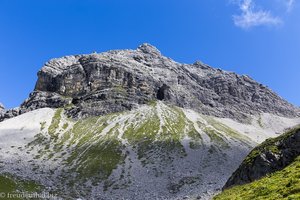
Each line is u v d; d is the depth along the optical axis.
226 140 187.12
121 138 186.12
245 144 187.00
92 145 178.38
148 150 169.50
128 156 164.25
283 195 35.28
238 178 69.69
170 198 120.81
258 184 45.38
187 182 134.12
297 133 65.62
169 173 144.50
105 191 132.62
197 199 108.12
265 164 64.94
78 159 162.50
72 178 143.12
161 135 188.38
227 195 51.09
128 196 127.50
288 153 63.59
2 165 146.75
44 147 177.50
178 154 163.12
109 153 167.12
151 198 123.75
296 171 41.97
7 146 174.00
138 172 147.50
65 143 183.50
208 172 143.75
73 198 123.19
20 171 143.00
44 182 135.50
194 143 176.75
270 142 72.50
